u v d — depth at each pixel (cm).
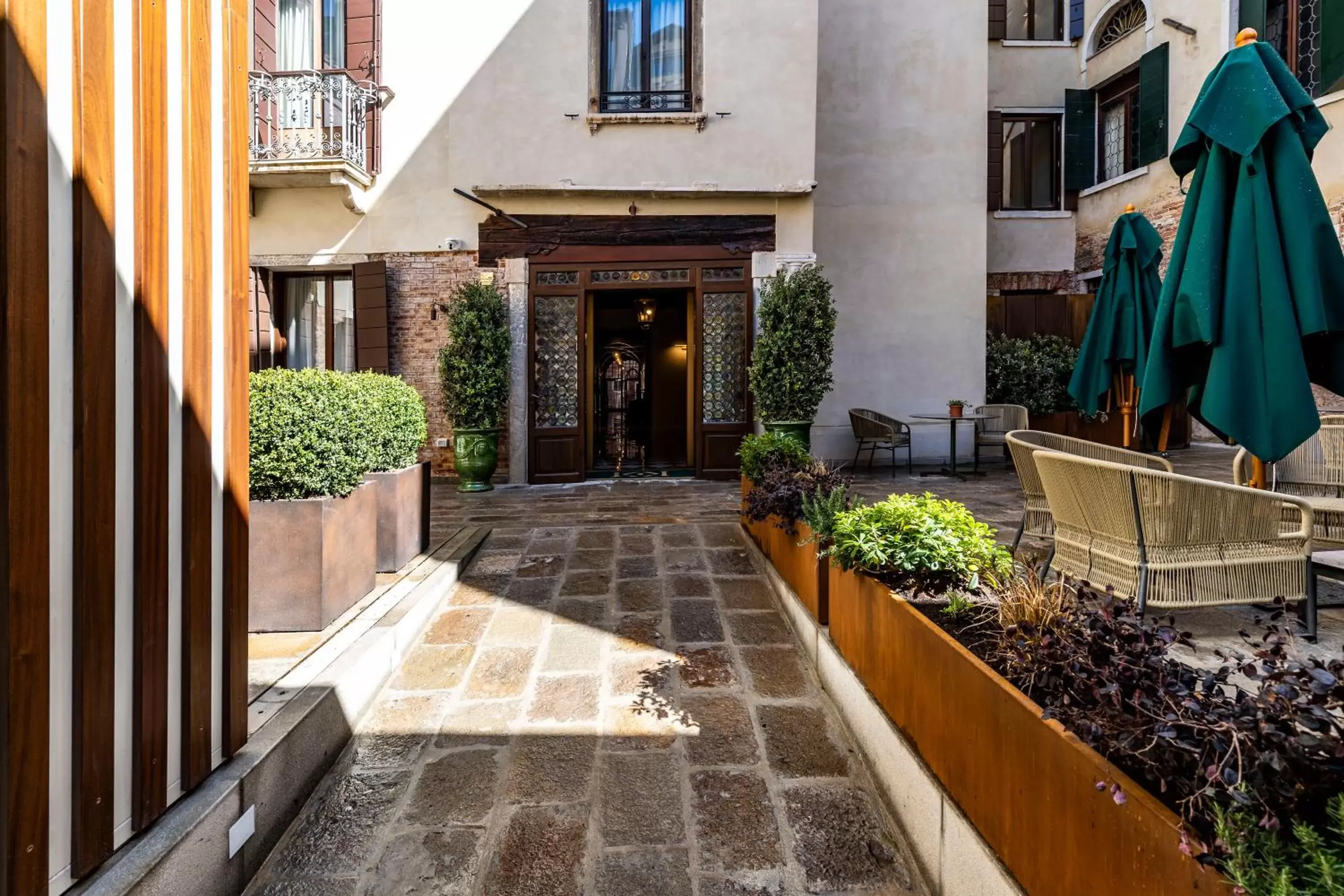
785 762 216
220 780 165
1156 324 284
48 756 121
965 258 901
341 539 300
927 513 225
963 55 900
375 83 766
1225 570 244
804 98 768
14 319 115
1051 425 935
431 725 242
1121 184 994
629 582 393
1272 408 241
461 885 166
